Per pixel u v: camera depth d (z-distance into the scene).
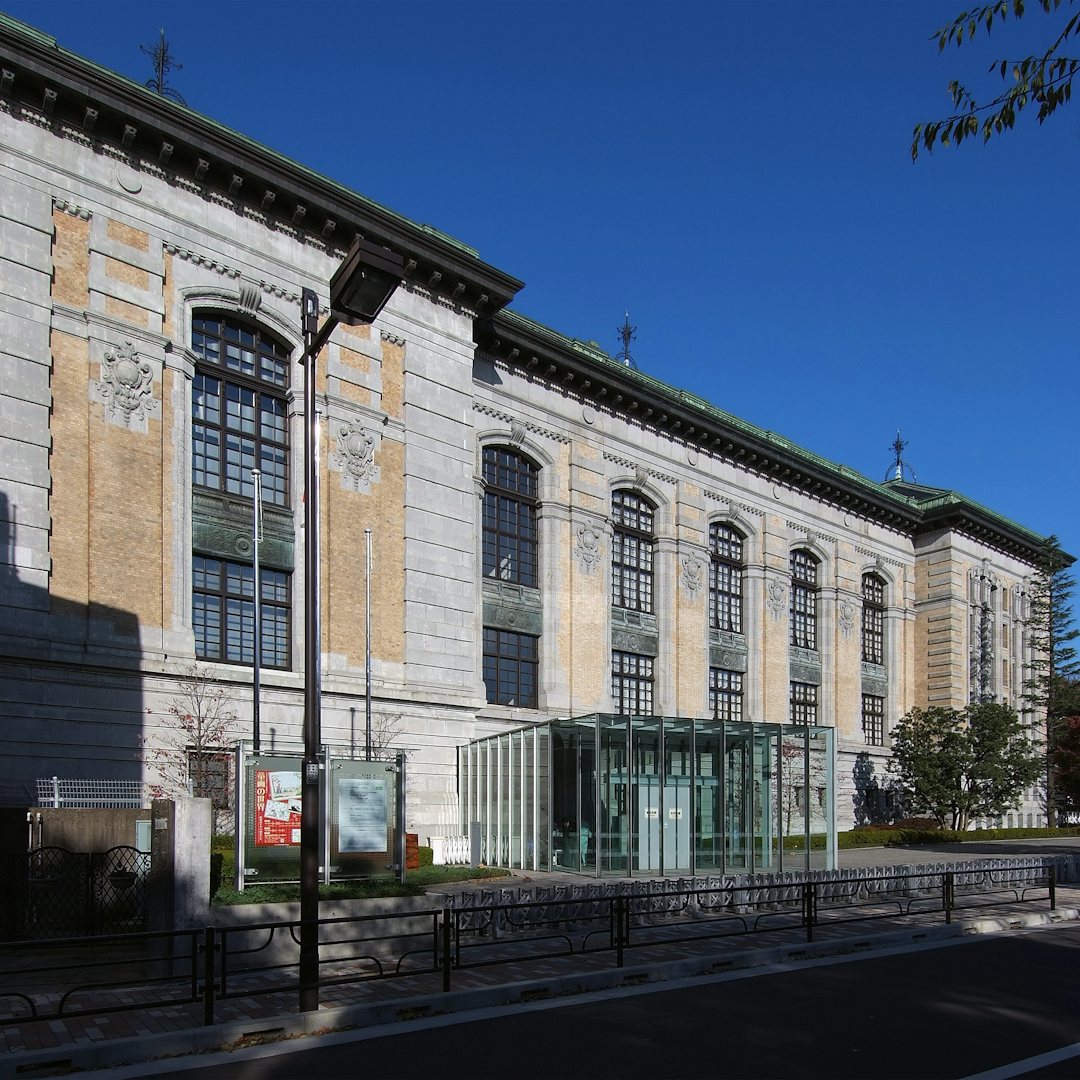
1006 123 11.31
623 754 26.20
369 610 26.64
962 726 49.97
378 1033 10.67
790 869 27.77
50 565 22.20
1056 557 58.38
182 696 23.89
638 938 16.67
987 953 15.92
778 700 44.88
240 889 16.80
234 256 26.59
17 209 22.70
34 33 23.16
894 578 53.41
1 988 12.67
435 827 27.89
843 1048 9.91
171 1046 9.96
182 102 32.38
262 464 27.22
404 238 29.52
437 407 30.83
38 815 16.84
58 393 22.95
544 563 35.94
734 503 44.16
